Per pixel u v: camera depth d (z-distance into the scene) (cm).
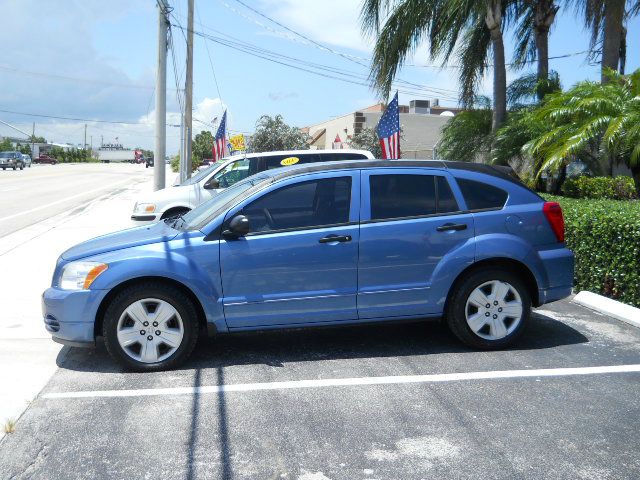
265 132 3600
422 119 3875
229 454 391
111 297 540
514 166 1460
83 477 367
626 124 1015
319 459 384
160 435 418
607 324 664
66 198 2631
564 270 589
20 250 1197
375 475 365
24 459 389
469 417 439
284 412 451
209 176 1198
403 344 604
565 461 377
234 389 495
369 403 465
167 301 535
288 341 618
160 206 1173
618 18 1394
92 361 569
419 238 563
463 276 576
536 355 568
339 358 567
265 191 561
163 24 1941
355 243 555
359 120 3794
